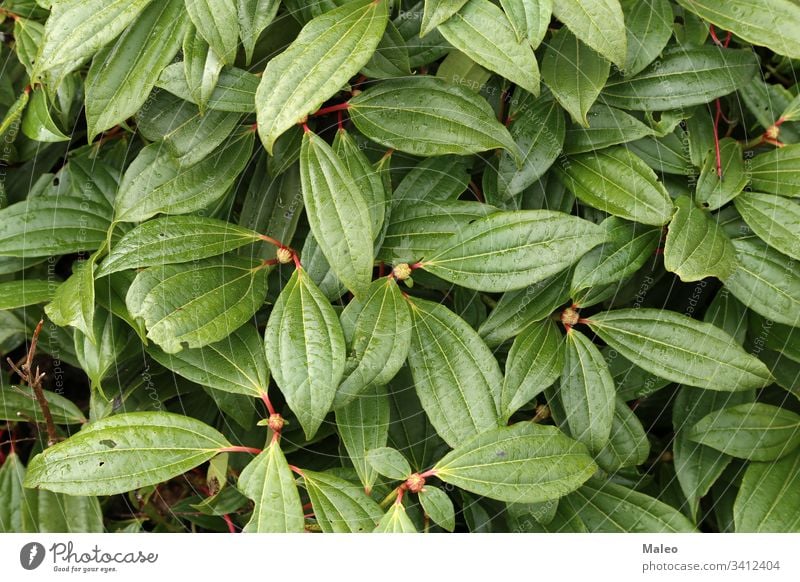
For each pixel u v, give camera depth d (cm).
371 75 110
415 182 112
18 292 112
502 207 111
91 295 107
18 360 122
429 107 109
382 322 108
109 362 110
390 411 113
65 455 108
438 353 109
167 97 111
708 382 109
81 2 108
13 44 118
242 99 108
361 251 106
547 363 109
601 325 111
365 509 108
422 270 112
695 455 114
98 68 109
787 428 113
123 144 117
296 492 108
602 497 113
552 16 114
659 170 114
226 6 107
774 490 112
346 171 107
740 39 115
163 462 108
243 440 115
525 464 108
